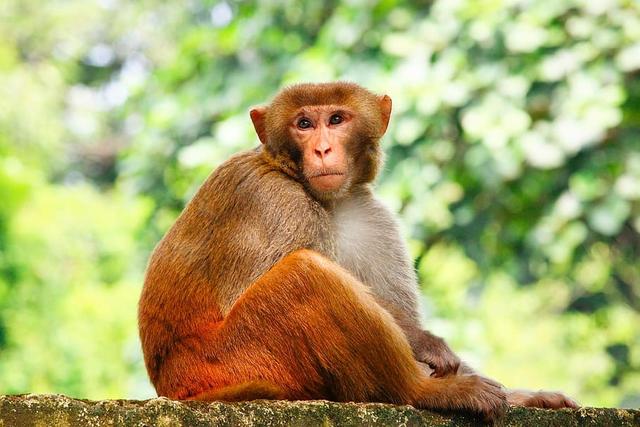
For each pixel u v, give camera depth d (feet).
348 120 28.35
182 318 25.80
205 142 57.21
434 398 24.27
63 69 110.73
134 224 69.46
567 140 52.75
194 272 26.13
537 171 57.62
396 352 24.26
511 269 65.98
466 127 53.21
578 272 71.77
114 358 63.41
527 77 53.67
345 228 28.68
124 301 65.16
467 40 54.29
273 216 26.35
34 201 65.46
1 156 69.82
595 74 53.21
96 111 116.98
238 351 24.76
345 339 24.09
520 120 53.26
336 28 56.18
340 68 55.93
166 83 65.72
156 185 67.56
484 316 70.74
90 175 113.70
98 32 120.67
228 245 26.20
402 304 29.12
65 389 60.75
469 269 69.62
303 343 24.31
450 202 59.52
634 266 73.00
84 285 66.03
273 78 60.80
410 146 55.83
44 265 63.00
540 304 82.12
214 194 26.89
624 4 53.72
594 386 77.82
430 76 53.57
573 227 57.21
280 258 25.90
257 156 27.66
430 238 61.57
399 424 22.81
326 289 24.25
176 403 21.35
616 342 82.23
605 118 52.60
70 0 116.06
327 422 22.16
